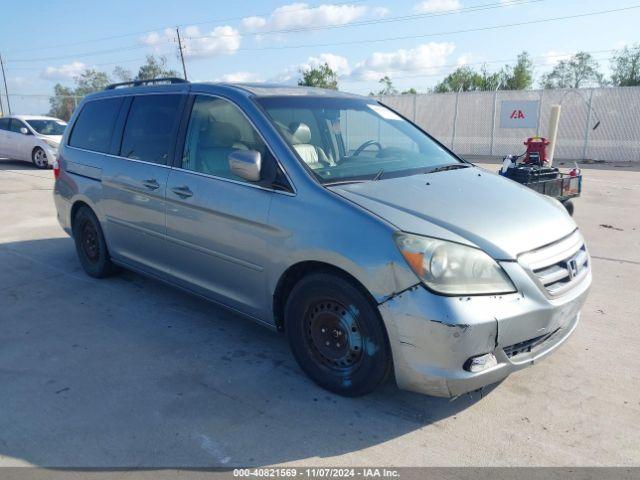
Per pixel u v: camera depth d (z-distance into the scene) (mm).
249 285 3633
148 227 4418
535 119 21391
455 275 2764
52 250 6617
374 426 3020
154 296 4996
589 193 11422
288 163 3412
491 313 2740
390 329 2855
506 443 2871
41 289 5195
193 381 3490
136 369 3648
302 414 3125
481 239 2908
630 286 5277
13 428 2986
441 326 2697
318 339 3314
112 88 5312
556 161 20062
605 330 4242
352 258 2930
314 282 3186
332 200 3145
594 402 3246
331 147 3885
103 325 4363
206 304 4801
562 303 2996
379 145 4164
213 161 3879
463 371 2771
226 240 3691
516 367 2934
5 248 6703
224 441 2883
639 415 3113
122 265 5023
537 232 3119
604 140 20344
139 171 4453
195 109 4164
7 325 4367
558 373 3578
